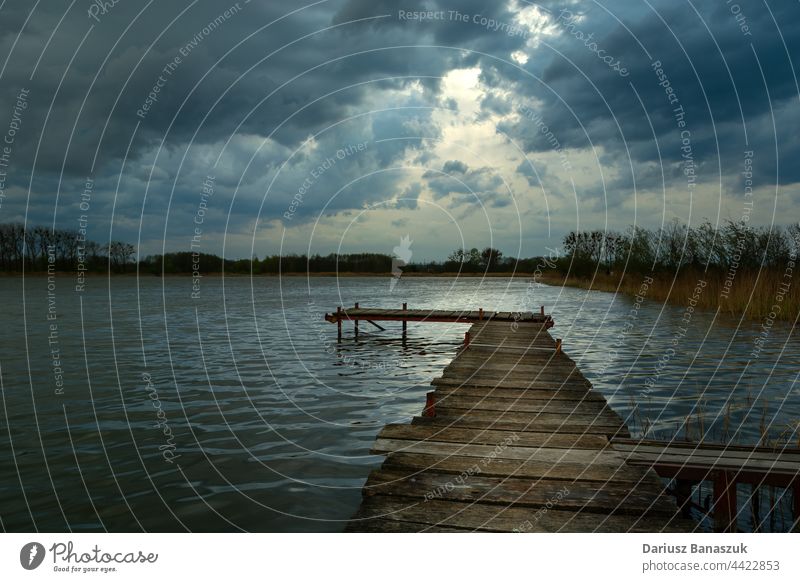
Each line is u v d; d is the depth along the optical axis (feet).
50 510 17.13
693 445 18.95
